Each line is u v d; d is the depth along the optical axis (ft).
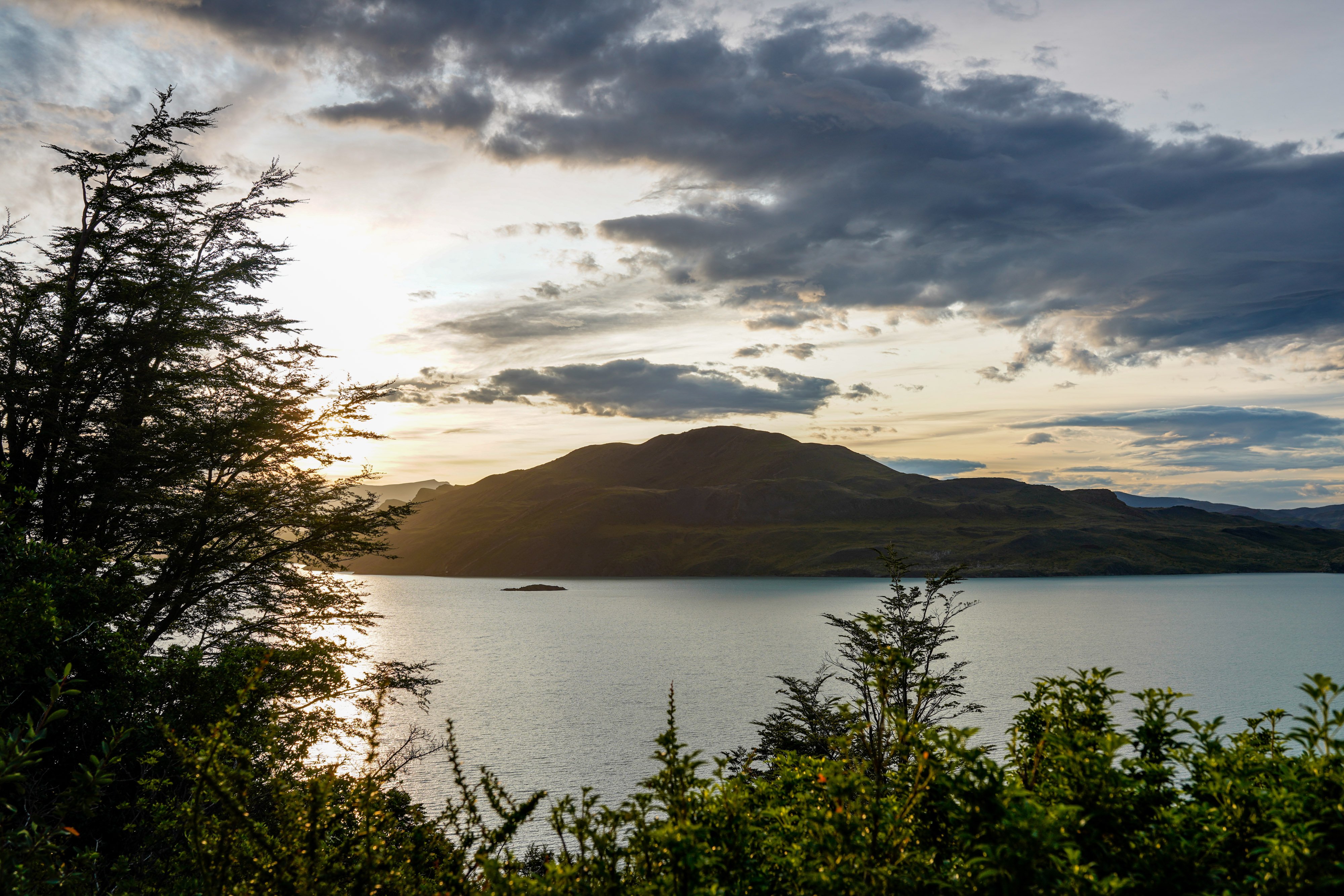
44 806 25.59
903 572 77.20
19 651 32.27
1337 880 8.78
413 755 44.68
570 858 12.28
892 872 9.99
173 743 14.21
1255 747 13.38
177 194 76.18
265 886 13.32
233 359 77.92
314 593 73.82
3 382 64.13
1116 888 8.50
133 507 68.13
